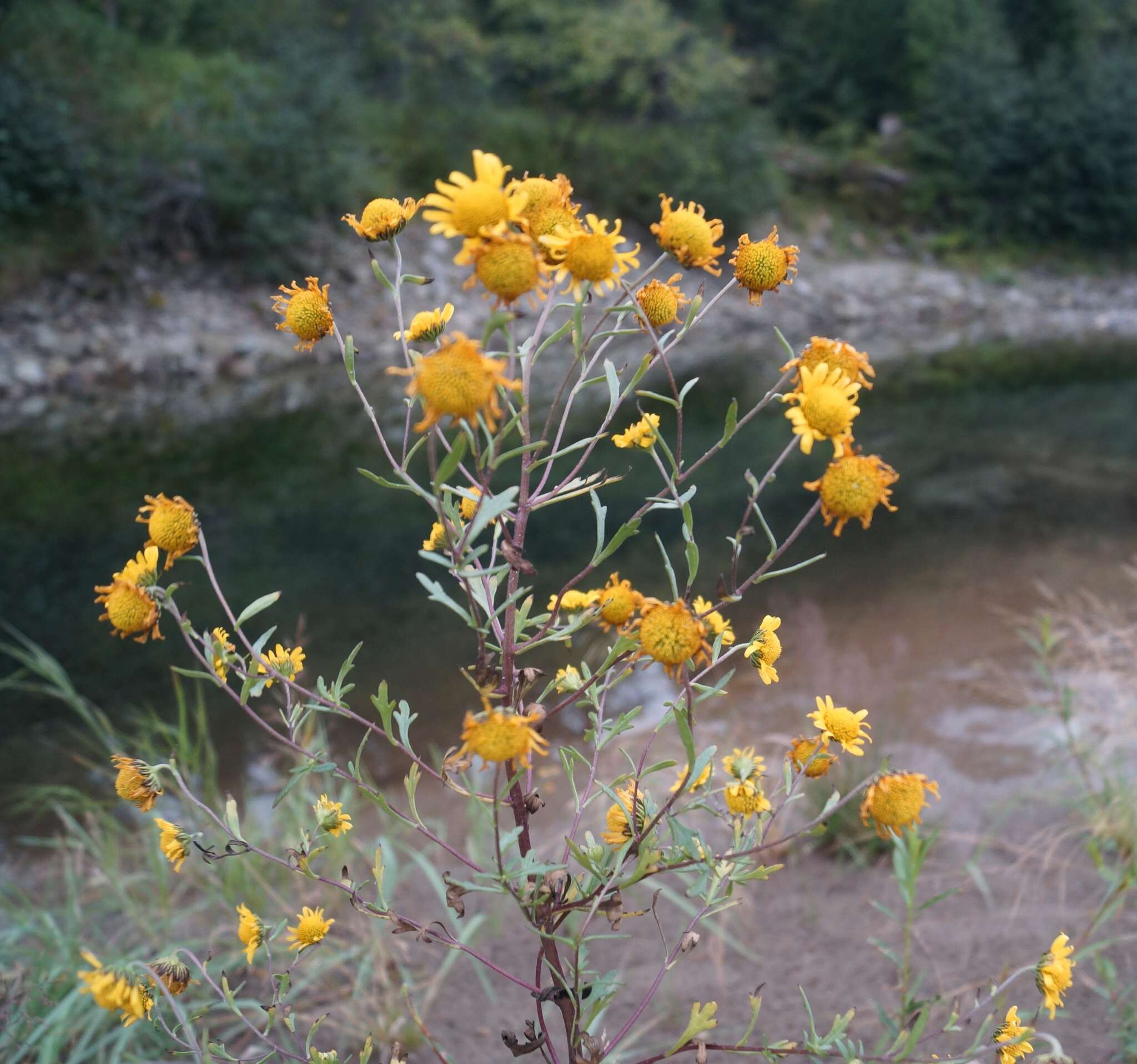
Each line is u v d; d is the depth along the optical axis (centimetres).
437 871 317
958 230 2342
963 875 310
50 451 941
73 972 258
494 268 110
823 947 279
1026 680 434
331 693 139
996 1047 152
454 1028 256
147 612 129
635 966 276
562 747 142
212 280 1497
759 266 138
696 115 2162
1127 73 2455
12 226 1371
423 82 2034
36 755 420
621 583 142
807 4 2719
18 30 1532
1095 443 920
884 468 120
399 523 727
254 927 146
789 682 446
